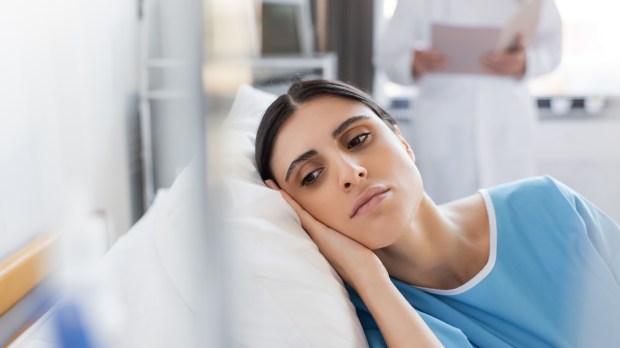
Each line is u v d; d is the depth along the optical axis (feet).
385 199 2.90
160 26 5.59
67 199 4.10
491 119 7.22
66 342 2.40
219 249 1.22
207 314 1.23
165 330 2.50
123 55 5.49
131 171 5.64
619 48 9.44
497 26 7.05
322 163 3.02
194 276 1.24
